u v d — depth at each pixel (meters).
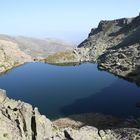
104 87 147.50
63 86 153.25
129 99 120.56
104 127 85.44
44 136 54.91
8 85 161.38
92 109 106.69
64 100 122.00
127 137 56.88
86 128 60.09
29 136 53.78
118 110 104.50
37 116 57.34
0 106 59.41
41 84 160.62
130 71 177.50
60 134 54.72
